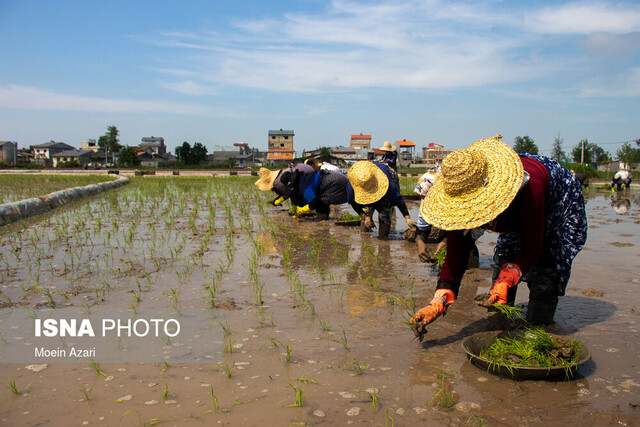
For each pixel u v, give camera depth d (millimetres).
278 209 13922
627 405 2961
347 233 9461
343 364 3549
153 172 49156
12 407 2967
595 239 8648
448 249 3764
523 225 3535
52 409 2939
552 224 3998
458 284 3783
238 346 3877
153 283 5660
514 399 3043
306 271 6305
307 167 10961
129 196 17688
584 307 4754
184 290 5391
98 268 6340
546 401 3018
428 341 3979
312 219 11633
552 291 4180
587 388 3178
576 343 3641
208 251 7547
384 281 5805
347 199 10516
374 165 8578
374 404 2951
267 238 8844
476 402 3008
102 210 12992
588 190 20891
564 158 49188
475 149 3754
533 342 3520
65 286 5504
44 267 6383
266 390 3164
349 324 4367
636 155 43969
